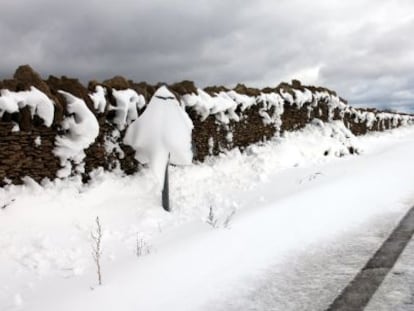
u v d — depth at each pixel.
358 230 5.77
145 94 9.29
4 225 5.62
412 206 6.88
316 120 18.06
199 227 6.29
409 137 28.08
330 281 4.11
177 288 4.15
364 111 26.00
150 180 8.82
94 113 7.69
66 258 5.21
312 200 7.42
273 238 5.58
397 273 4.15
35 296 4.19
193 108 10.62
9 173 6.30
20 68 6.74
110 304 3.83
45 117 6.54
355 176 9.71
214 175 10.59
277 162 12.43
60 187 7.00
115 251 5.52
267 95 14.40
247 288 4.11
